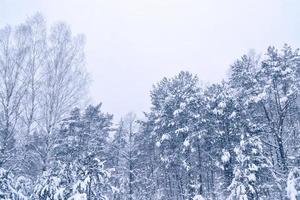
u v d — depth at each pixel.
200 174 23.75
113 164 32.00
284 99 20.73
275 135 22.44
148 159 33.09
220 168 23.64
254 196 17.33
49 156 17.16
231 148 22.30
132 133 33.19
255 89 22.67
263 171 19.03
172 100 26.53
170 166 26.58
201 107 24.55
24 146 16.94
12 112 17.89
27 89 19.00
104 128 31.38
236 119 22.02
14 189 11.97
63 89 19.84
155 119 29.22
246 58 24.84
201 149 25.14
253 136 19.16
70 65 20.75
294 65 22.66
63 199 12.01
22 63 19.34
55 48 20.73
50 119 18.55
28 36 20.28
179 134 25.41
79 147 20.95
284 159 20.59
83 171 12.56
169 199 29.09
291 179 13.16
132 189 30.47
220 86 24.75
